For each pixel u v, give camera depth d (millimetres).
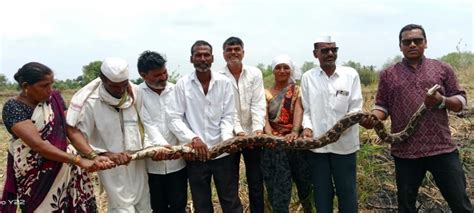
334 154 2660
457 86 2504
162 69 2551
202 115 2645
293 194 3170
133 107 2521
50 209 2266
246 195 3285
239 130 2711
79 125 2412
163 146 2480
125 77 2334
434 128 2471
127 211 2463
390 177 3328
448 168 2482
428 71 2488
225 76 2699
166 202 2754
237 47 2781
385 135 2590
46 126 2203
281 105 2793
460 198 2488
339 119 2635
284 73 2799
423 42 2475
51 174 2250
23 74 2127
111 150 2479
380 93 2652
